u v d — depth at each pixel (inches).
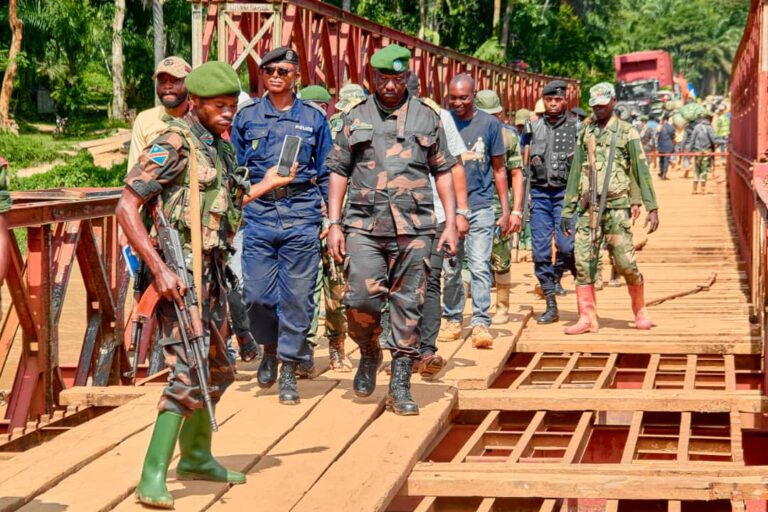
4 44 1930.4
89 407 313.3
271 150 289.7
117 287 361.4
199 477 224.8
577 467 247.4
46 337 310.3
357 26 625.0
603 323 441.4
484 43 2123.5
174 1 2034.9
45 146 1619.1
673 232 833.5
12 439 284.0
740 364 389.4
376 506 211.8
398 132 269.0
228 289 218.1
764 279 351.3
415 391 308.2
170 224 203.8
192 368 203.8
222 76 207.8
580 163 408.2
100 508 206.1
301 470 234.8
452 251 277.3
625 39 4483.3
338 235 275.0
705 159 1175.6
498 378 372.5
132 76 2118.6
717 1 5324.8
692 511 253.8
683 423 296.4
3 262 179.6
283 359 290.8
